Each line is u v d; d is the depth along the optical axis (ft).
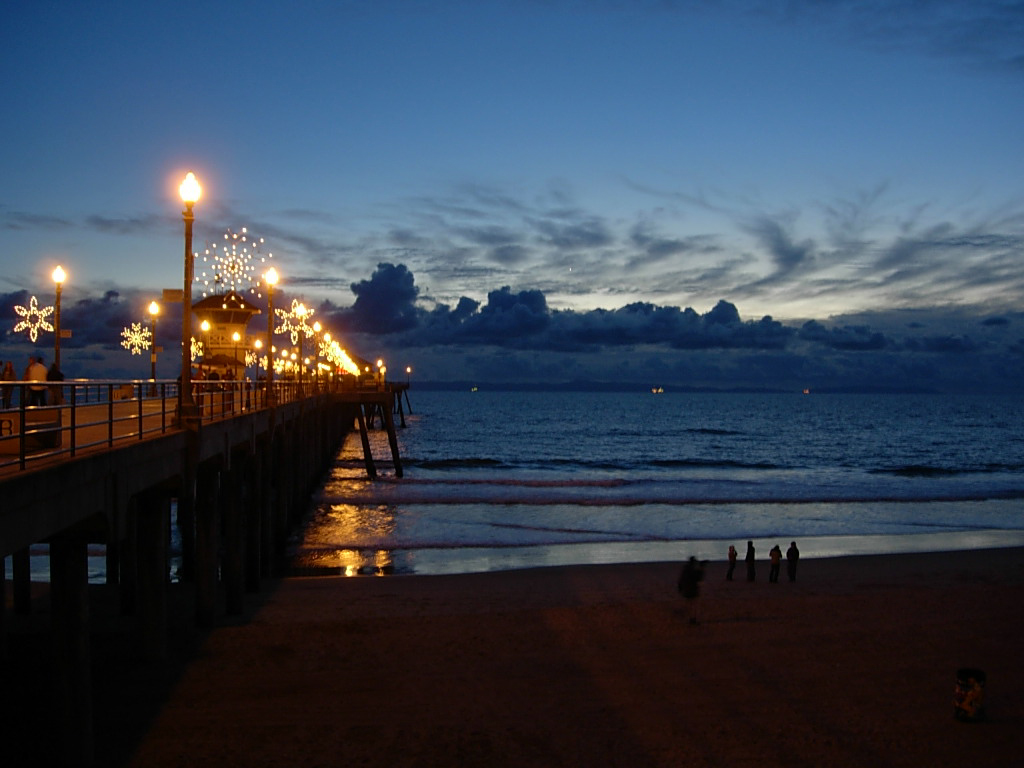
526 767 36.40
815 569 82.23
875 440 346.13
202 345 135.54
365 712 41.86
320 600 66.28
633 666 50.03
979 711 41.88
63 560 29.68
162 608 47.44
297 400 100.63
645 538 103.24
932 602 67.21
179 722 39.81
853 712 43.14
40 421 33.68
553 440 336.29
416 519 115.34
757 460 250.98
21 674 44.96
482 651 52.39
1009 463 239.91
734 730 40.75
